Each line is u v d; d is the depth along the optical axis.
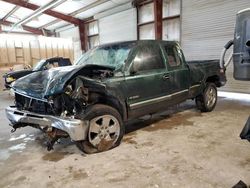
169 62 4.08
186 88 4.38
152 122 4.46
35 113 3.11
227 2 7.29
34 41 14.02
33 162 2.89
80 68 2.98
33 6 11.98
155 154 2.97
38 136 3.91
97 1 11.34
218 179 2.33
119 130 3.23
